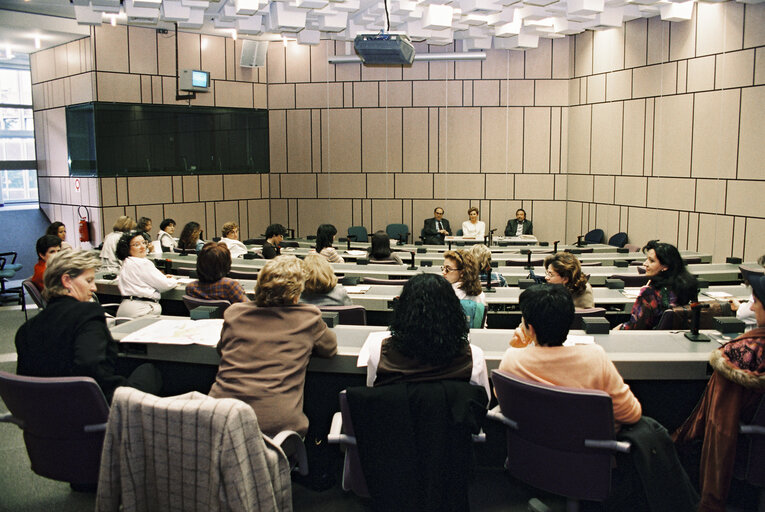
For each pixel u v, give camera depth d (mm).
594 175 10156
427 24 7918
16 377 2229
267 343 2479
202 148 10688
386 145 11125
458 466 2172
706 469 2393
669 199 8656
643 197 9148
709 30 7879
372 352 2449
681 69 8359
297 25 7969
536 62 10648
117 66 9617
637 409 2266
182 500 1938
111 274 5359
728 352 2320
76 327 2443
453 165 11008
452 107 10883
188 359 2799
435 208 10977
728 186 7680
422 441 2152
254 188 11422
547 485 2283
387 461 2158
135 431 1966
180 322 3090
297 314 2551
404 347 2279
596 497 2205
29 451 2396
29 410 2281
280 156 11492
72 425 2273
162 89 10117
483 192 10992
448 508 2178
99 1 7078
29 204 11492
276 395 2391
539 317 2314
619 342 2846
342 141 11234
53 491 3078
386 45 6609
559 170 10812
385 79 11000
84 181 9938
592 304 3928
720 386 2354
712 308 3375
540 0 7125
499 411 2436
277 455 2113
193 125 10516
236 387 2393
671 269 3660
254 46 10758
